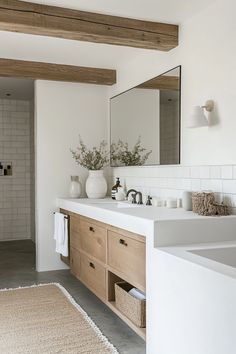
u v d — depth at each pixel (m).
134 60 4.11
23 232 6.76
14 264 5.01
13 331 2.86
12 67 4.18
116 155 4.59
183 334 1.93
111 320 3.11
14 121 6.69
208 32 2.85
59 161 4.67
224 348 1.61
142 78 3.93
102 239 3.21
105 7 2.85
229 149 2.65
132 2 2.77
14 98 6.50
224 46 2.68
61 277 4.37
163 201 3.38
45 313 3.22
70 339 2.72
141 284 2.52
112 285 3.12
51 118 4.62
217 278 1.65
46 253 4.66
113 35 3.00
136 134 4.05
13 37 3.46
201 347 1.77
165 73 3.45
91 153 4.68
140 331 2.54
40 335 2.79
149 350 2.35
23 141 6.74
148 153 3.80
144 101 3.86
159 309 2.20
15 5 2.71
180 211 2.89
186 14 2.99
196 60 3.00
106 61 4.24
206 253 2.20
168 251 2.14
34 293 3.76
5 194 6.66
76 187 4.59
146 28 3.11
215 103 2.79
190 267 1.86
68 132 4.70
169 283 2.08
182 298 1.94
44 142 4.61
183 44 3.16
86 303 3.51
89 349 2.57
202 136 2.94
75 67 4.44
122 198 4.11
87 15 2.92
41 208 4.62
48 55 4.04
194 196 2.74
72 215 4.08
